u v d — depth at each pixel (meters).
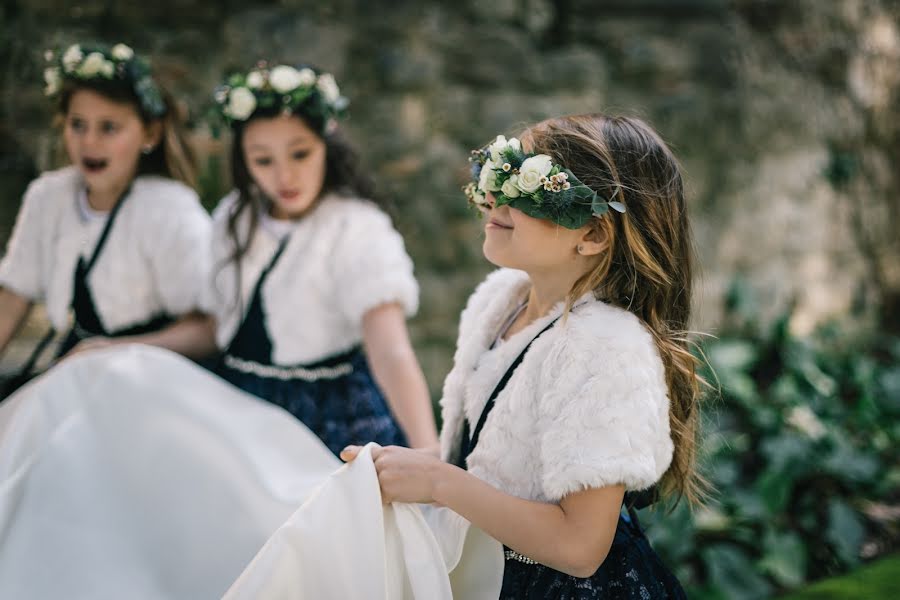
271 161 2.05
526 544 1.27
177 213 2.23
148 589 1.58
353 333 2.16
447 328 3.90
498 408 1.38
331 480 1.37
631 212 1.37
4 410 1.84
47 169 3.01
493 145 1.39
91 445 1.73
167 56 3.34
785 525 3.04
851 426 3.70
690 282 1.48
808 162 4.85
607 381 1.27
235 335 2.15
